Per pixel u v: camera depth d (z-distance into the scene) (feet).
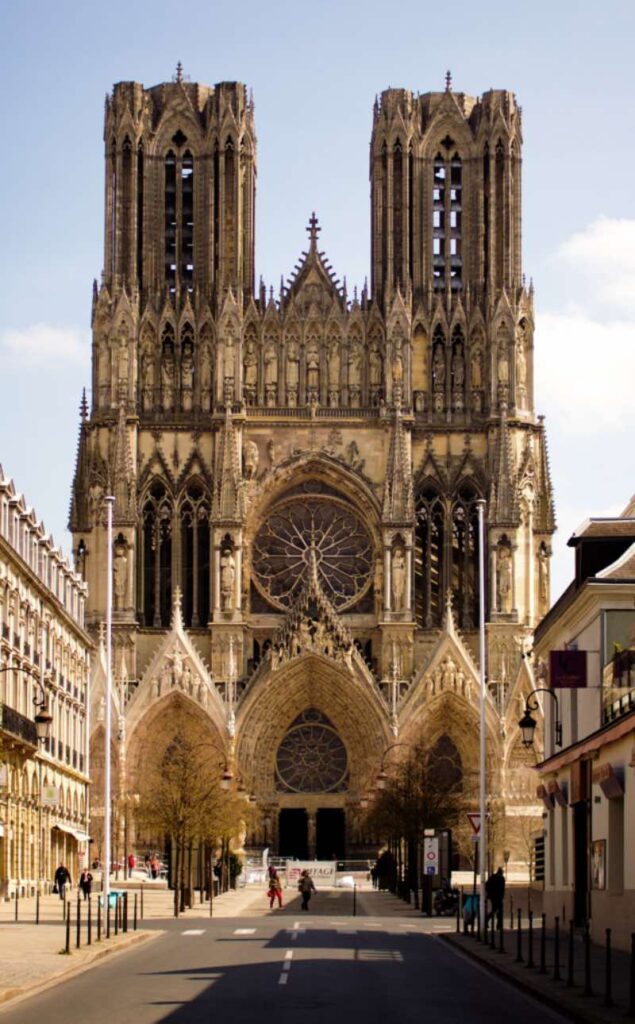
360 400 574.56
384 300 577.43
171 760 513.04
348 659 550.36
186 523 567.59
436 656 547.90
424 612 567.59
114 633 550.77
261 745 555.69
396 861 479.82
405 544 558.15
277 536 573.33
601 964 206.59
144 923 309.42
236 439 563.89
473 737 549.95
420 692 548.31
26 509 379.55
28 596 387.14
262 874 531.91
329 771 560.61
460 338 577.84
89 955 211.82
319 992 170.81
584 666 258.16
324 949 234.38
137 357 570.87
